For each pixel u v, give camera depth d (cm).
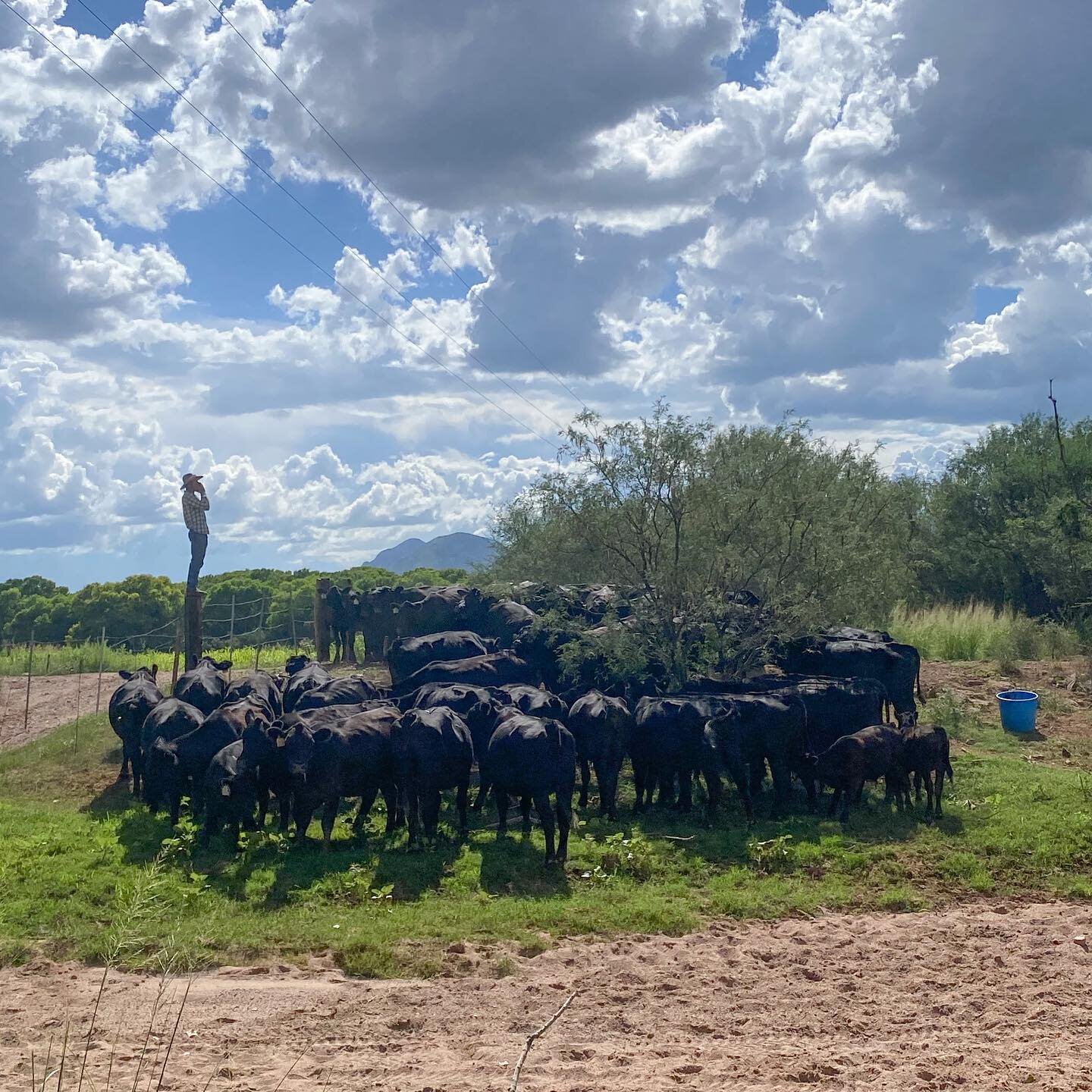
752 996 861
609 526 1986
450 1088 658
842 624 2156
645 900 1109
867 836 1330
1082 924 1041
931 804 1408
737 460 2011
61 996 841
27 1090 640
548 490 2019
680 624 1920
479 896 1118
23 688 2705
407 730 1298
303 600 4381
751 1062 715
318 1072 693
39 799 1619
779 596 1886
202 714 1543
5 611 4984
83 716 2248
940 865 1232
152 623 4462
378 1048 745
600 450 1972
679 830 1380
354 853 1256
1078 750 1805
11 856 1210
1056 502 3100
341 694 1750
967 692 2231
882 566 2052
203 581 5084
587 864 1229
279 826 1373
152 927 987
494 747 1256
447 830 1362
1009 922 1057
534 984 880
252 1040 756
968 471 3725
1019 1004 836
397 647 2128
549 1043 755
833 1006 841
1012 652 2592
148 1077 674
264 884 1138
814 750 1669
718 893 1144
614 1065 709
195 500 2352
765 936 1023
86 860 1206
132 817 1447
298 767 1266
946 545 3634
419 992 862
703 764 1422
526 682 1950
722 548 1900
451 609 2475
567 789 1241
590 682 1944
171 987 867
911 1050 744
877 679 1945
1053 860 1232
